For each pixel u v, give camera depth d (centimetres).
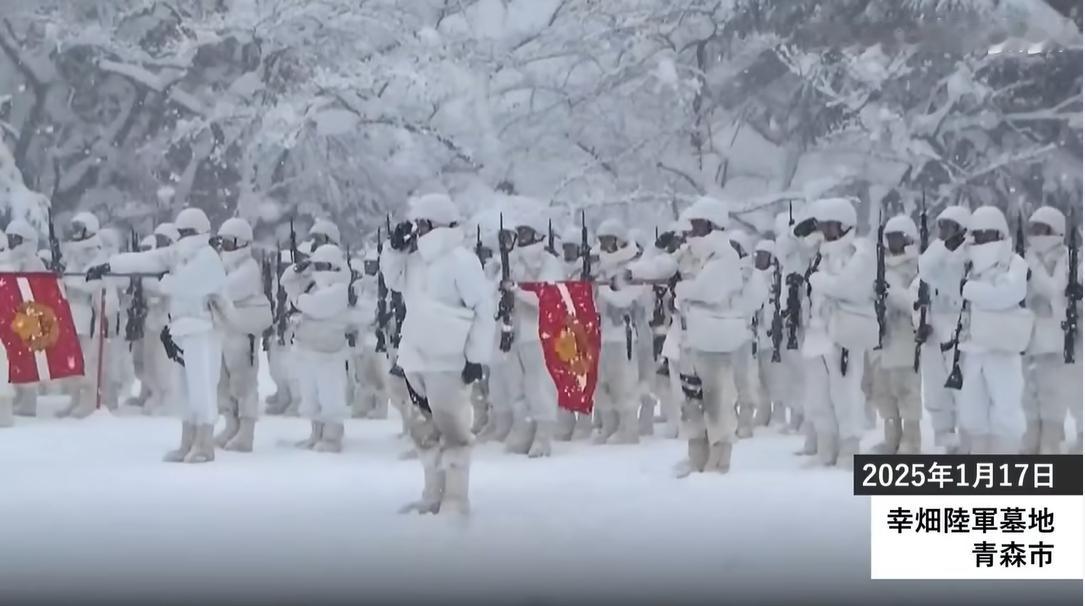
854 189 3033
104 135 3253
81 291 1517
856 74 2966
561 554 725
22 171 3259
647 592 653
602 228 1309
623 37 2995
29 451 1191
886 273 1112
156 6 3259
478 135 2845
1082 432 1162
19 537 768
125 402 1644
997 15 3008
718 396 1059
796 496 916
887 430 1145
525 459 1169
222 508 865
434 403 844
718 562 708
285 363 1583
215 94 3170
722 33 3084
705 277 1048
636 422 1310
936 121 2972
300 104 2852
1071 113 3011
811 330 1120
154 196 3203
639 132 2983
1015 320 1033
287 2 2908
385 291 1145
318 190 2983
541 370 1193
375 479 1012
